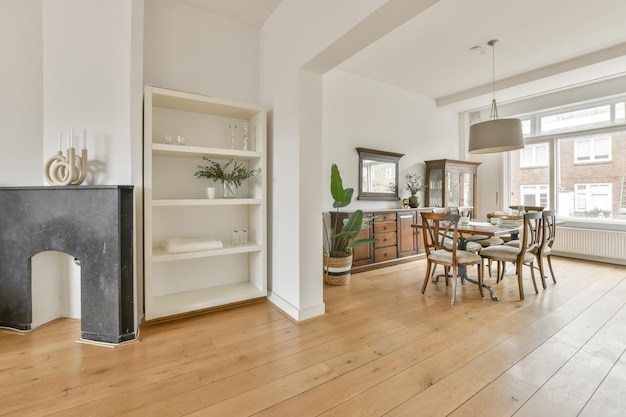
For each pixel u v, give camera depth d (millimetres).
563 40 3613
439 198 5324
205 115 3000
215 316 2637
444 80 4879
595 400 1540
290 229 2674
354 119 4617
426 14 3090
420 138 5516
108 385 1653
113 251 2117
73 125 2428
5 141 2361
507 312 2709
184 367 1836
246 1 2809
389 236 4438
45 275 2422
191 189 2945
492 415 1436
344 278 3541
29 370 1791
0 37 2340
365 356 1968
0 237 2281
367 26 1926
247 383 1681
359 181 4637
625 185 4566
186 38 2865
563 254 5059
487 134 3057
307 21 2410
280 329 2375
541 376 1746
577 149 5016
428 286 3504
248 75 3209
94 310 2145
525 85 4676
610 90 4461
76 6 2424
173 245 2566
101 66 2416
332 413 1452
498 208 5871
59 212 2197
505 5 2936
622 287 3434
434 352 2016
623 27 3336
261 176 2922
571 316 2605
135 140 2389
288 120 2693
